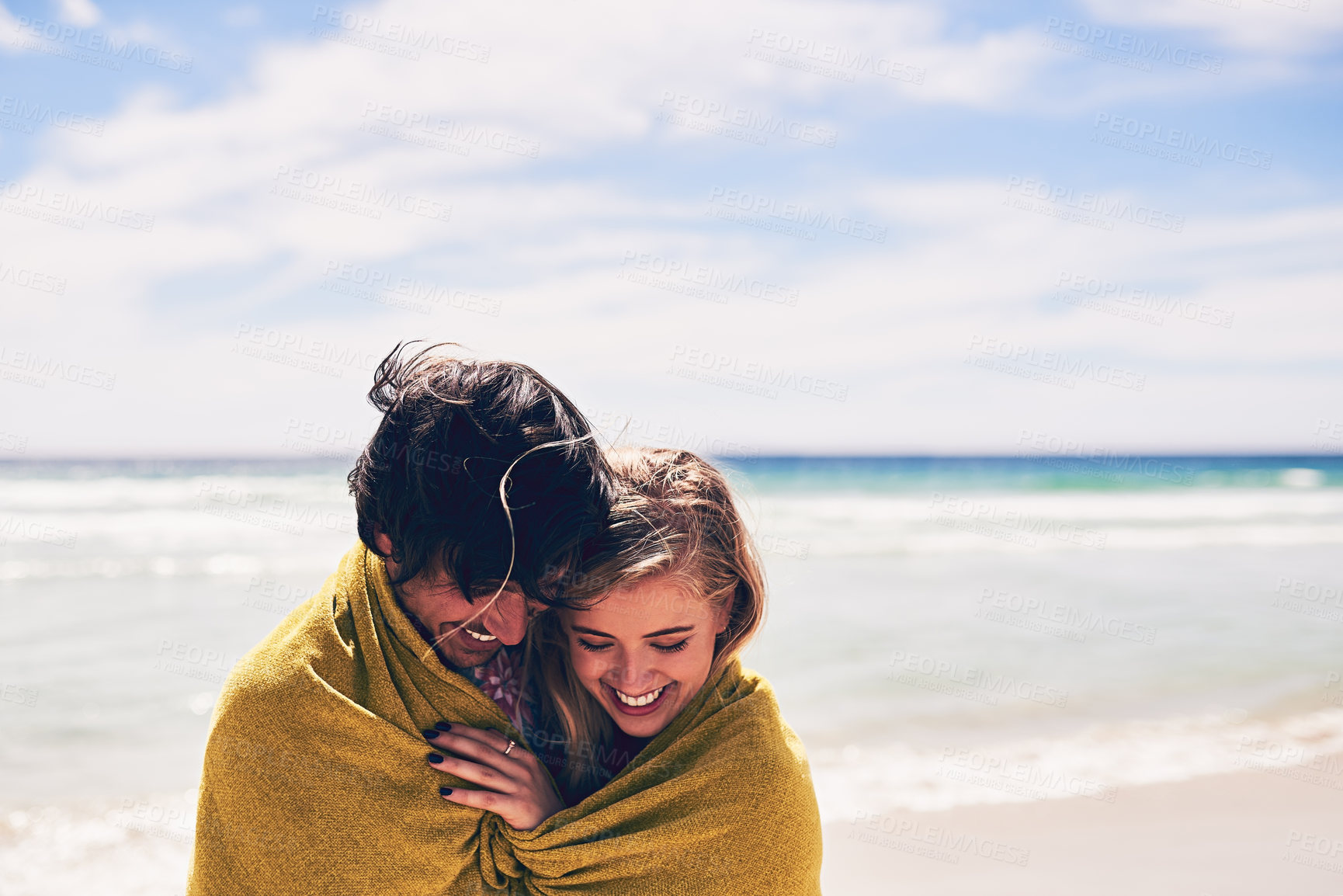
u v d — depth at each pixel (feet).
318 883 5.72
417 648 6.01
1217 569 52.85
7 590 43.24
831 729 21.67
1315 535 75.77
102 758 20.40
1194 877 14.12
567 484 5.60
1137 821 16.24
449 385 5.55
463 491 5.38
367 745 5.82
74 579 46.62
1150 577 49.08
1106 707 23.65
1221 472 188.75
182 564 51.78
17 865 14.96
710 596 6.26
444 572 5.58
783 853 6.20
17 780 18.95
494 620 5.97
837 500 104.78
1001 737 21.17
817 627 33.71
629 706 6.45
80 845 15.81
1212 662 28.81
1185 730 21.68
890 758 19.65
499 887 6.11
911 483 132.77
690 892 6.03
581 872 6.06
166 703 24.48
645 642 6.10
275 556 55.42
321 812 5.76
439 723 6.04
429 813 5.89
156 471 147.74
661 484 6.30
